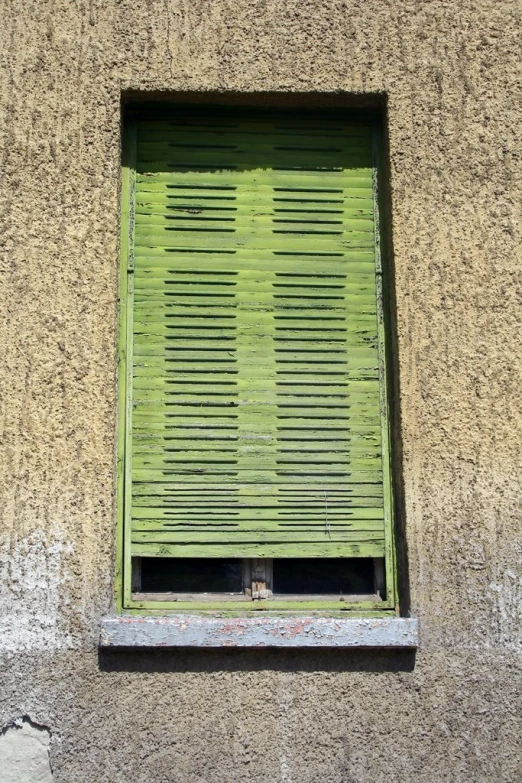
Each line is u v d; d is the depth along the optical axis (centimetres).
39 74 329
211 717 297
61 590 300
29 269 318
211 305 336
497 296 329
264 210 344
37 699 294
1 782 288
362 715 301
